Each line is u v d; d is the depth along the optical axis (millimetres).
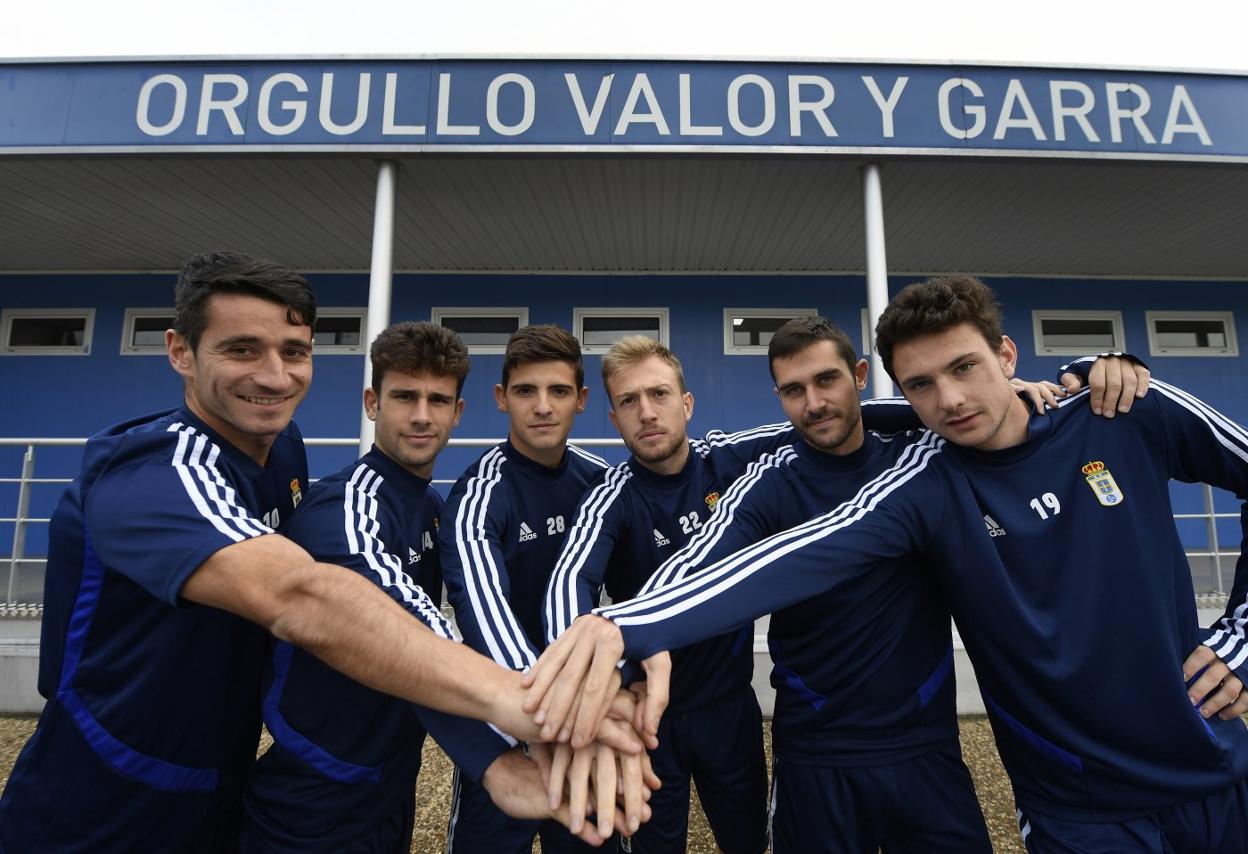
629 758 945
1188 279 6418
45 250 5676
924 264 6125
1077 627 1123
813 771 1364
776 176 4383
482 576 1323
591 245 5645
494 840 1530
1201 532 5941
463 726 986
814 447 1523
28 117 3531
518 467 1724
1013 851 2143
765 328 6305
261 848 1185
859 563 1149
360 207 4828
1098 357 1273
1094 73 3631
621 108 3596
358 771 1223
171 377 6074
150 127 3527
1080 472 1180
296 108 3559
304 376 1187
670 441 1611
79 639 1062
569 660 953
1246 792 1147
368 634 883
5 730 2980
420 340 1465
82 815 1067
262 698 1217
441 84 3588
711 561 1303
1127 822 1099
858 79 3621
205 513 938
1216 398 6234
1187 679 1141
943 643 1376
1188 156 3604
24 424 5926
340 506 1255
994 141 3588
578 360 1684
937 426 1205
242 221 5094
